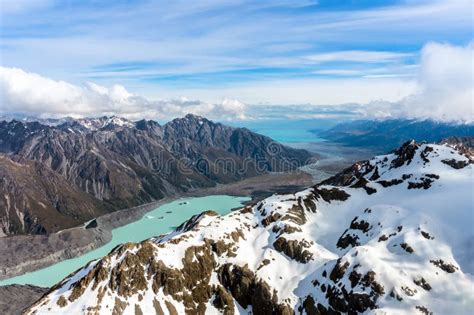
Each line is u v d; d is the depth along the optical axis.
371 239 192.25
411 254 172.38
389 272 161.12
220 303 173.62
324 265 181.75
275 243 199.62
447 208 195.12
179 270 179.00
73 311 157.00
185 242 193.75
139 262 177.75
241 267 183.88
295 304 168.62
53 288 185.12
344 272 169.38
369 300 154.88
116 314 157.00
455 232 180.00
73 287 170.75
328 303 162.88
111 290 166.25
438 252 170.25
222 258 190.12
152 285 171.88
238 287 178.62
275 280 180.88
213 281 181.25
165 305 166.88
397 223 195.75
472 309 143.12
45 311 159.00
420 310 145.88
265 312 169.25
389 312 146.50
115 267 173.38
